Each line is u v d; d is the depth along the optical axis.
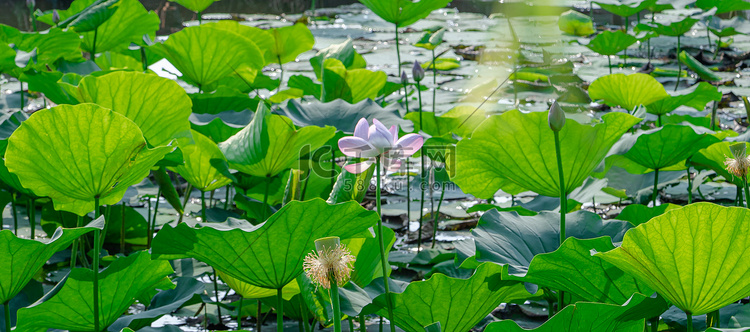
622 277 1.74
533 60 6.49
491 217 2.17
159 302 2.22
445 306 1.82
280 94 4.78
